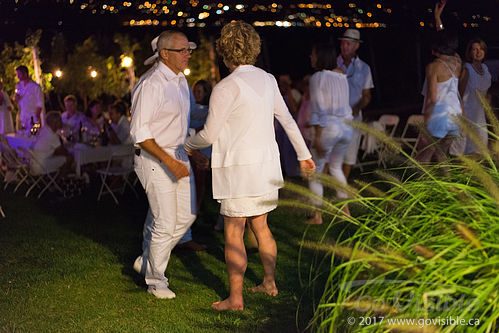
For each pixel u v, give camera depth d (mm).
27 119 9883
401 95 17266
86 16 14336
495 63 6930
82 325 4043
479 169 2506
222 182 3980
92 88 13031
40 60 13133
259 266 5148
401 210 2947
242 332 3805
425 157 4168
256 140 3916
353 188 3059
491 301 2225
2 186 9172
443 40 5637
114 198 8234
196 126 5320
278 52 16344
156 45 4562
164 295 4488
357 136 6566
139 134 4109
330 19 16609
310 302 4250
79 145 8672
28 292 4699
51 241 6227
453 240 2502
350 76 6695
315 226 6320
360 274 2760
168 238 4414
